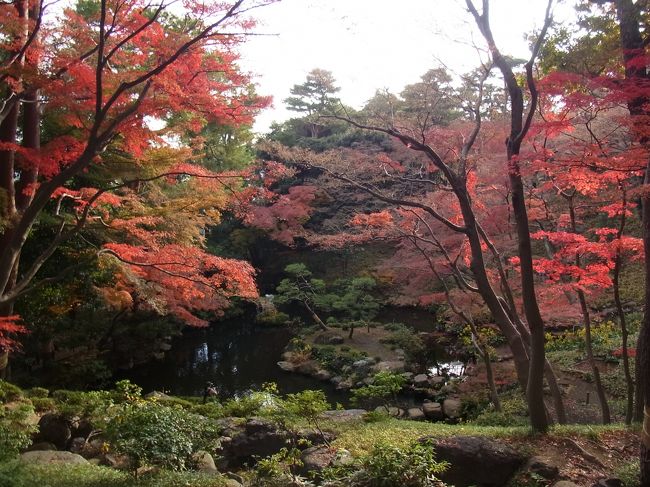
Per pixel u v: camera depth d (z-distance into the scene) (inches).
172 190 554.3
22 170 402.3
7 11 280.7
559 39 301.7
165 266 378.3
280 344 847.1
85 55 294.5
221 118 309.0
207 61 292.2
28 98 377.1
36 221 431.2
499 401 443.5
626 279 706.8
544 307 489.1
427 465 194.1
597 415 435.8
